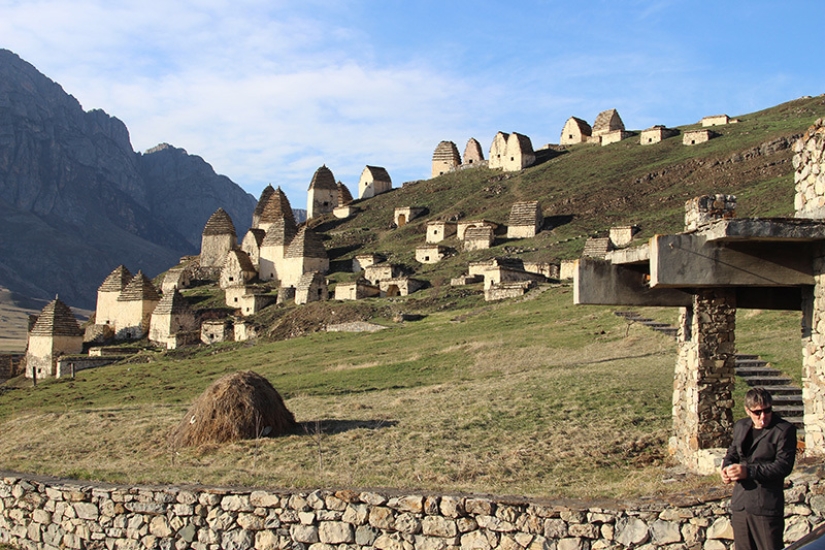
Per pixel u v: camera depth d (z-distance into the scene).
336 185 139.12
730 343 17.11
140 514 13.72
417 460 20.09
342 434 23.80
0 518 14.73
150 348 80.50
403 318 65.00
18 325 173.25
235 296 92.44
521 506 12.12
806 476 11.60
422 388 33.69
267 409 24.50
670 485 13.65
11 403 48.75
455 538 12.27
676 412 18.62
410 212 120.88
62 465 19.12
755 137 114.38
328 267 98.69
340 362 46.72
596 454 19.84
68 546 14.03
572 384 27.98
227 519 13.26
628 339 37.25
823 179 14.41
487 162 142.62
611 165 120.56
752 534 10.08
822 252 13.97
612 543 11.66
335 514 12.83
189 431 24.16
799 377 23.80
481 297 69.06
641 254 15.99
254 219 131.88
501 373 34.94
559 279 75.00
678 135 130.38
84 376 60.28
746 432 10.34
